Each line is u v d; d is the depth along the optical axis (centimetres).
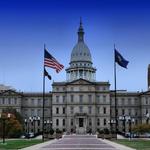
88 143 8888
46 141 10438
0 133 14275
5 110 19838
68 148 6500
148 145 7700
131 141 10181
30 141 10262
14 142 9394
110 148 6525
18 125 15000
